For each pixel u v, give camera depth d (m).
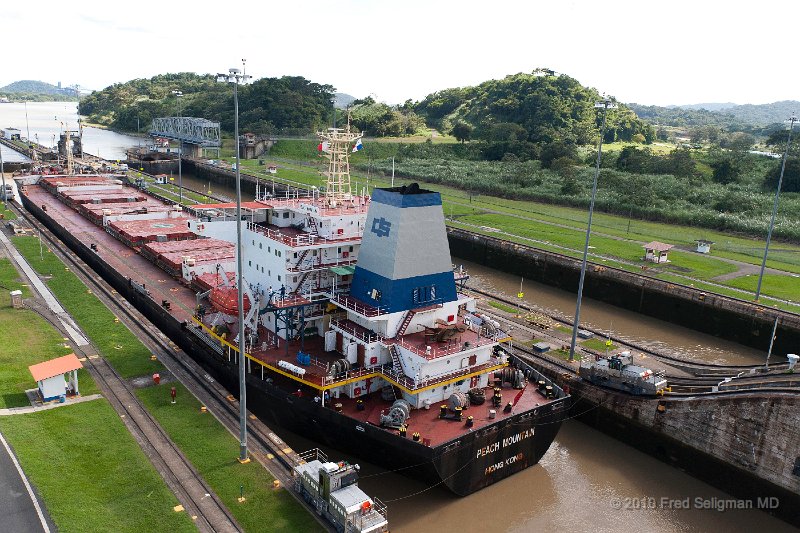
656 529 29.52
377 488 30.88
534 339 47.16
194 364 39.28
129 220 79.69
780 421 30.36
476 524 29.47
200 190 138.12
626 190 106.31
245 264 40.91
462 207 105.06
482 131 179.50
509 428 30.98
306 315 36.41
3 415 31.97
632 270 64.56
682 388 37.00
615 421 37.81
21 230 75.06
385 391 32.47
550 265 70.00
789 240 81.38
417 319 33.88
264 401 34.62
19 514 24.47
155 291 54.09
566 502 31.34
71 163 120.94
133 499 25.88
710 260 69.69
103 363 39.22
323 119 197.75
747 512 31.39
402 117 196.62
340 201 39.81
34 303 50.06
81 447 29.48
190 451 29.55
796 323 48.56
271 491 26.77
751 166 123.38
